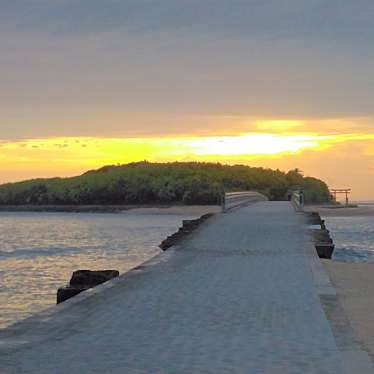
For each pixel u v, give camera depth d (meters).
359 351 8.43
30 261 44.22
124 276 15.52
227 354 8.34
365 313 11.79
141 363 7.91
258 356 8.22
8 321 20.84
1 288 29.58
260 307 11.55
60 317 10.73
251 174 161.50
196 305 11.80
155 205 177.50
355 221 96.31
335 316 10.71
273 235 26.00
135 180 190.75
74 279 15.58
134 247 56.19
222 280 14.81
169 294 12.98
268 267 16.94
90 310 11.36
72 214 180.38
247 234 26.52
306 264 17.48
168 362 7.95
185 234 27.02
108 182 195.25
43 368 7.65
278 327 9.91
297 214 41.09
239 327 9.95
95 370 7.57
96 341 9.05
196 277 15.31
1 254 50.44
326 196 156.88
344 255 39.94
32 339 9.15
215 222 33.47
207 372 7.51
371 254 40.72
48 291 28.58
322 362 7.90
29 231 89.19
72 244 61.22
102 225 105.31
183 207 165.62
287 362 7.92
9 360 8.01
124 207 181.25
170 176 182.88
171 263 17.92
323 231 27.20
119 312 11.17
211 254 20.00
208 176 173.88
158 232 80.75
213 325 10.10
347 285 15.42
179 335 9.43
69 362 7.93
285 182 152.88
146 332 9.62
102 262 43.09
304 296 12.62
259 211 45.75
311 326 9.95
